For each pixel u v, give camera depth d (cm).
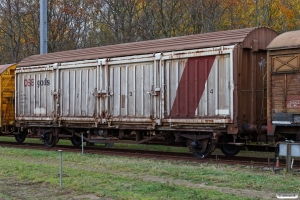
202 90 1428
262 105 1413
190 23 3291
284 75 1250
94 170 1236
